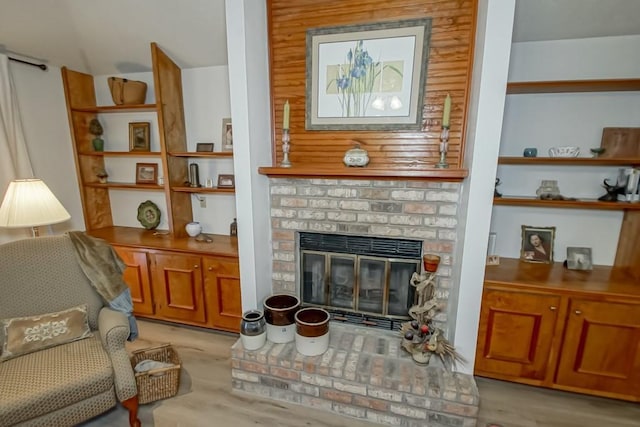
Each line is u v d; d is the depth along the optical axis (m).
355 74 2.12
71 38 2.60
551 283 1.94
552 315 1.93
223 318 2.66
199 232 2.98
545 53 2.12
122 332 1.75
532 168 2.28
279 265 2.45
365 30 2.05
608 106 2.10
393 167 2.00
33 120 2.86
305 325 1.96
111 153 3.04
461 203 1.97
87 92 3.20
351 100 2.16
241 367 2.06
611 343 1.87
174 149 2.90
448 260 2.08
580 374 1.95
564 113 2.17
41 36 2.54
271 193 2.36
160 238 2.96
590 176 2.20
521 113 2.23
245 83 2.00
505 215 2.39
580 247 2.28
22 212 2.01
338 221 2.26
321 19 2.14
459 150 2.04
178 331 2.79
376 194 2.15
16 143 2.68
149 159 3.27
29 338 1.71
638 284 1.93
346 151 2.23
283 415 1.91
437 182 2.02
